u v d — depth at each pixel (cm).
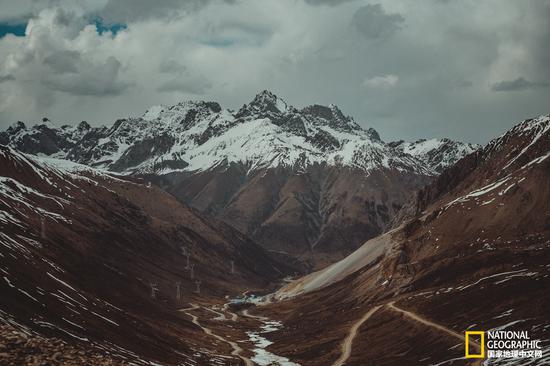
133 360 15150
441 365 16600
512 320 18138
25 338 8844
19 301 15388
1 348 8331
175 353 19112
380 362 18900
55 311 16425
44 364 8175
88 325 17112
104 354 14000
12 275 17400
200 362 19238
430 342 18838
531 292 19900
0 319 11138
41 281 19000
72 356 8638
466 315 19975
